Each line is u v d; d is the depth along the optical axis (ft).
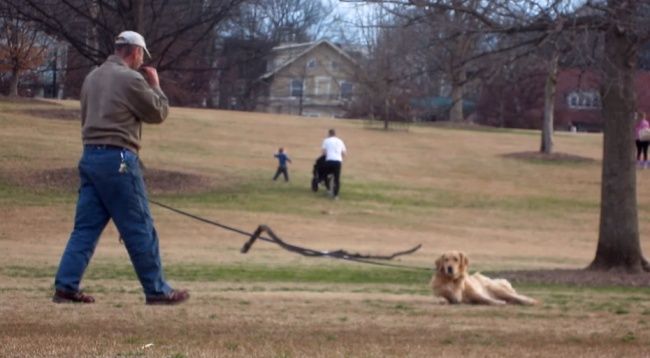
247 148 138.92
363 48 127.34
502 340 29.68
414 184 123.34
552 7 53.57
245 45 147.84
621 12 53.88
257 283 55.31
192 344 26.07
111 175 29.43
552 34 53.26
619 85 55.93
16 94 170.81
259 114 184.85
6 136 126.00
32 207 93.71
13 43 132.87
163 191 105.60
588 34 54.95
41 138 127.24
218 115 173.17
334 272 63.57
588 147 165.07
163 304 31.09
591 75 58.29
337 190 109.91
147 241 30.30
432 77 59.47
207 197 104.83
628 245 65.21
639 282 61.26
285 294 45.29
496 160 146.00
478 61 56.18
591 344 29.45
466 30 54.60
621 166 64.64
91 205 30.04
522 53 55.47
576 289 57.31
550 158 148.46
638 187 128.47
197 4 104.47
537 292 53.67
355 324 32.53
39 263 62.69
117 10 99.96
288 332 29.68
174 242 81.30
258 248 78.59
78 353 23.49
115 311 32.78
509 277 62.95
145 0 101.91
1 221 87.15
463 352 26.30
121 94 29.48
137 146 30.04
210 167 120.67
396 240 89.45
